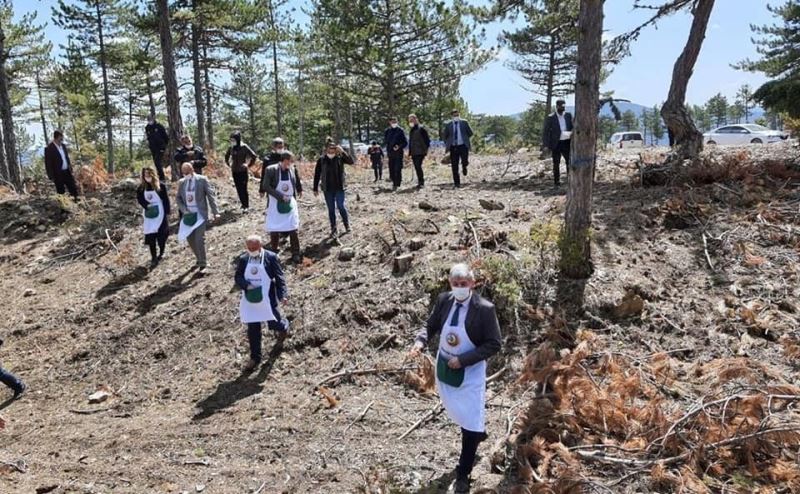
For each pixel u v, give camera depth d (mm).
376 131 49844
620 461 4047
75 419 5711
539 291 6270
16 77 30766
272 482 4379
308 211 10633
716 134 24703
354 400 5453
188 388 6074
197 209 8672
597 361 5418
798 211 7617
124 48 32812
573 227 6406
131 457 4883
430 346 6066
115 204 12438
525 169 14102
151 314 7633
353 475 4371
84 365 6875
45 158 12266
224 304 7469
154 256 9391
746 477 3826
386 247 7824
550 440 4422
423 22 25047
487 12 10523
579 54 6109
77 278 9477
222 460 4727
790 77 25344
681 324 5836
